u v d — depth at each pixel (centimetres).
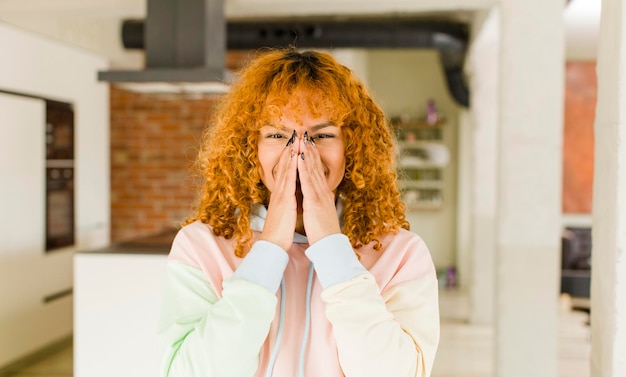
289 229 93
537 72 333
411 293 97
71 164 460
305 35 537
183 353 92
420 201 731
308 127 96
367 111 102
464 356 437
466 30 550
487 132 524
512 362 337
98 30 509
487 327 524
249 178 101
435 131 737
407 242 102
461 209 716
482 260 530
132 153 586
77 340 310
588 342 479
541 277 336
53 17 429
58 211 443
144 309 307
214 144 106
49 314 434
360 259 102
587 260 635
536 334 337
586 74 707
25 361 409
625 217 172
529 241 336
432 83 739
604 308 180
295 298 100
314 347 96
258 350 91
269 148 98
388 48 550
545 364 337
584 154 709
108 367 309
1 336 382
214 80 331
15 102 395
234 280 90
